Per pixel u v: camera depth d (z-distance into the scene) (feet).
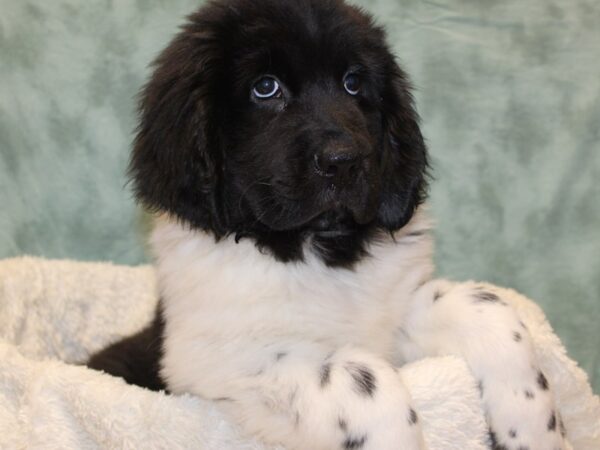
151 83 2.02
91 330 2.69
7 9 2.86
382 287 2.00
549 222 2.96
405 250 2.07
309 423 1.65
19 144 2.92
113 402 1.73
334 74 1.94
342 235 1.95
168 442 1.72
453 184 2.97
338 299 1.93
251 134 1.89
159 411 1.73
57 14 2.87
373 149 1.92
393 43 2.89
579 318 2.99
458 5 2.89
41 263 2.64
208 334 1.84
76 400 1.75
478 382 1.84
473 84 2.91
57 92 2.91
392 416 1.62
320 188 1.79
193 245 1.94
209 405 1.74
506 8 2.88
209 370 1.79
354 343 1.93
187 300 1.90
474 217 2.99
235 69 1.89
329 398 1.65
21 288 2.54
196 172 1.86
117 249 3.05
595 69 2.87
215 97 1.88
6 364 1.84
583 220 2.94
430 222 2.24
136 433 1.72
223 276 1.88
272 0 1.92
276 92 1.92
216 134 1.88
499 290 2.27
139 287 2.75
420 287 2.06
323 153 1.77
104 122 2.94
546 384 1.83
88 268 2.72
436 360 1.80
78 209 3.00
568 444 1.92
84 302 2.69
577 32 2.86
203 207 1.88
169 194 1.91
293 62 1.89
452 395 1.75
